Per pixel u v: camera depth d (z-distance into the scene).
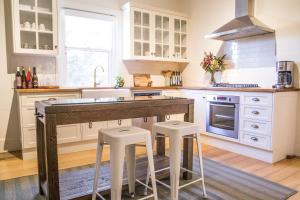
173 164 1.88
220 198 2.09
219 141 3.70
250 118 3.16
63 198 1.85
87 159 3.09
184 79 5.21
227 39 4.11
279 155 3.09
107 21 4.30
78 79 4.13
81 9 3.98
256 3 3.72
